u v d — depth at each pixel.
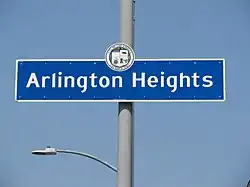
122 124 6.87
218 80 6.61
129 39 7.12
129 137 6.86
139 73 6.67
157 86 6.64
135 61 6.68
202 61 6.64
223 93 6.59
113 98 6.65
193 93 6.61
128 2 7.18
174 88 6.63
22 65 6.74
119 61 6.68
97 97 6.67
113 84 6.67
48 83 6.71
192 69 6.64
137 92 6.65
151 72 6.66
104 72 6.69
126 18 7.15
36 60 6.74
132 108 6.89
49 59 6.74
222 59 6.63
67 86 6.70
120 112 6.88
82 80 6.70
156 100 6.63
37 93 6.70
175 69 6.65
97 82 6.69
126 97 6.64
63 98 6.68
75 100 6.67
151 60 6.68
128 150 6.85
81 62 6.71
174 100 6.61
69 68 6.71
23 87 6.71
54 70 6.72
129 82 6.66
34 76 6.72
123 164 6.86
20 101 6.70
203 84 6.62
